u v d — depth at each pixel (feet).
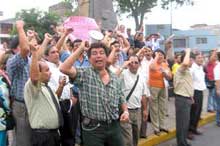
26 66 13.34
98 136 12.09
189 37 63.00
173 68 27.53
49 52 14.55
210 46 64.03
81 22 19.83
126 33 26.35
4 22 85.40
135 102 17.22
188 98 19.69
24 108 13.30
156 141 21.48
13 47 14.38
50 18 59.57
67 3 74.69
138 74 17.52
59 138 12.52
